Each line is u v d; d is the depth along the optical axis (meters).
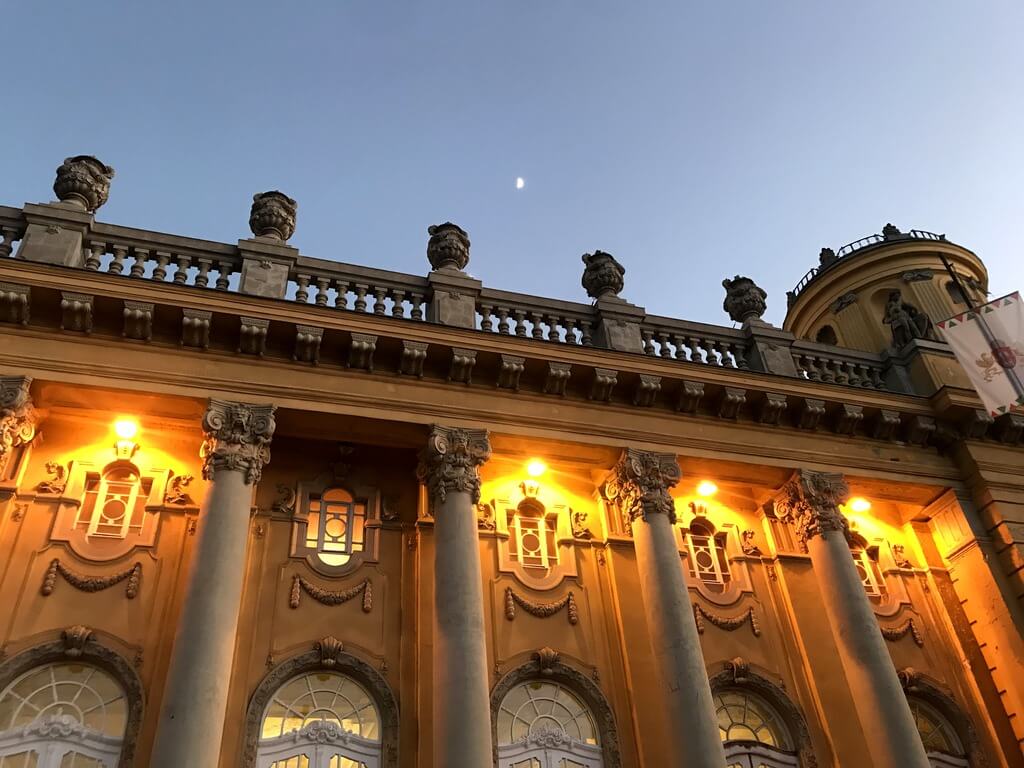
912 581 16.39
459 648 11.50
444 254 16.06
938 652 15.56
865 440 16.41
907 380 17.80
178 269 13.86
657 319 16.70
